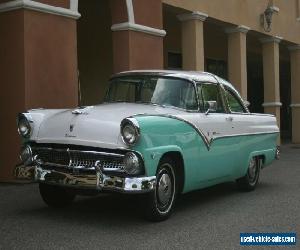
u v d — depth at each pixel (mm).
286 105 29500
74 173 6246
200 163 7230
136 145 6012
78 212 7141
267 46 19969
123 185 5938
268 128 9594
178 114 6914
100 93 15172
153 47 12508
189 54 14938
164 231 6180
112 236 5906
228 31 17297
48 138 6496
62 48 9883
